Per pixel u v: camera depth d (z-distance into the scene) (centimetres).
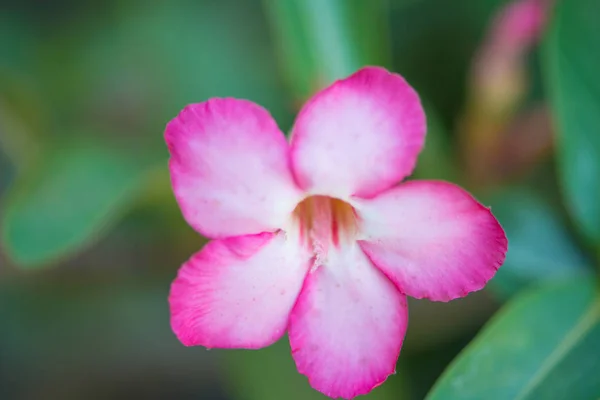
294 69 35
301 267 31
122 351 39
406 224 30
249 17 40
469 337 37
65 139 36
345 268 31
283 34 35
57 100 39
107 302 39
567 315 31
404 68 40
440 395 30
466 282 29
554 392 30
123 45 40
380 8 35
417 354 37
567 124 33
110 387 39
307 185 30
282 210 30
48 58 40
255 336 30
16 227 35
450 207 29
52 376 39
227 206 29
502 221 35
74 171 35
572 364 31
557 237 35
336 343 30
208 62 40
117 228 38
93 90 40
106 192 35
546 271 34
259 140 29
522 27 37
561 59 33
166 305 39
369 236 30
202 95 39
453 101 39
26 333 39
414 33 40
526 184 38
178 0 40
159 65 40
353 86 29
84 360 39
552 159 38
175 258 39
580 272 34
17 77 38
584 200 33
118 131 39
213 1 40
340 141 29
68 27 40
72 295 38
